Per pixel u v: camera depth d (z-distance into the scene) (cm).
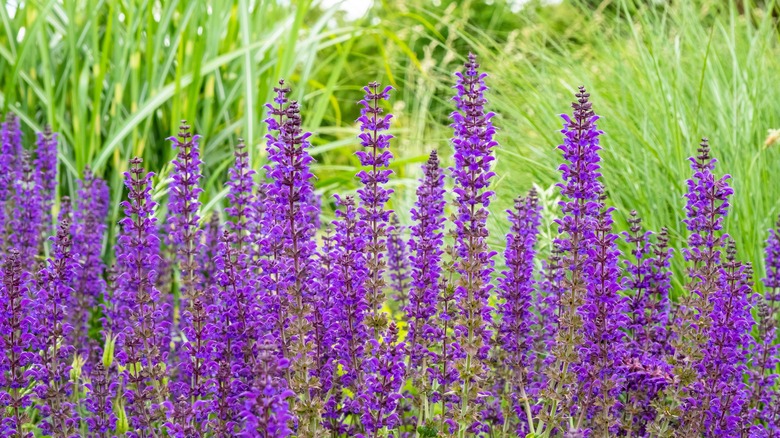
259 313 397
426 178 422
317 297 381
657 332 442
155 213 672
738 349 423
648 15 846
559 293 468
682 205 603
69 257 425
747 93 682
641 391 412
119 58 745
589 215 390
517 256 423
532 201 495
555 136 712
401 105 1045
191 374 399
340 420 408
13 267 385
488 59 832
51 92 702
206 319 393
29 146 742
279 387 297
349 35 856
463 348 380
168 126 770
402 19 1177
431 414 424
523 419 441
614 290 383
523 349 429
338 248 410
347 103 1623
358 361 390
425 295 409
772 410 440
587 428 405
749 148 626
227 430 385
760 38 768
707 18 916
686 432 394
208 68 728
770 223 586
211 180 702
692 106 689
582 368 388
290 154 364
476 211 391
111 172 743
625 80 739
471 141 384
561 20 1120
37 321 418
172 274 618
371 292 397
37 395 408
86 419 434
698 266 413
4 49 730
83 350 531
